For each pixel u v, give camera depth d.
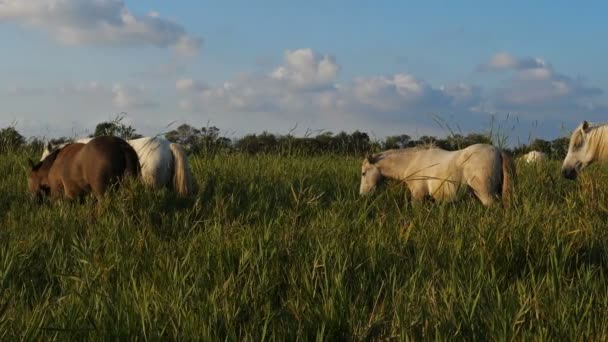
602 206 6.87
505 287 4.82
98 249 5.89
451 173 8.34
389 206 7.92
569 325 3.85
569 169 10.07
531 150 11.41
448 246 5.46
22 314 4.34
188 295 4.43
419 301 4.29
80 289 4.89
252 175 10.10
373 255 5.27
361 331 4.00
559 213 6.30
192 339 3.83
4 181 10.77
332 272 4.76
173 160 9.27
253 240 5.51
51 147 10.51
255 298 4.46
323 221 6.36
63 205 8.30
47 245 6.43
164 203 8.04
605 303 4.12
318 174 10.34
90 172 8.53
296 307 4.30
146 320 4.05
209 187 9.33
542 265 5.10
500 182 8.15
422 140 10.68
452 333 3.88
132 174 8.63
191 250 5.46
